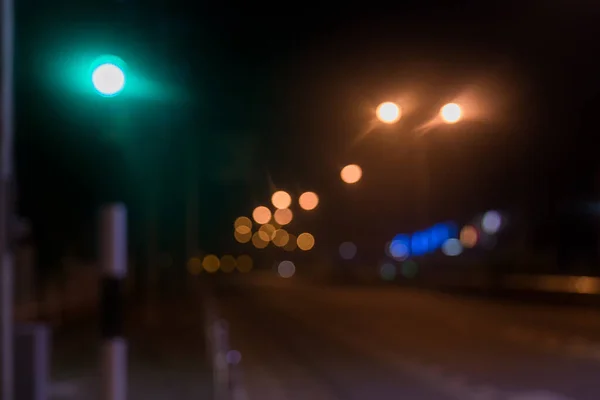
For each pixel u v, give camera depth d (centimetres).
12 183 532
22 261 3152
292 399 1373
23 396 553
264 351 2086
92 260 4597
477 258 5959
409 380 1576
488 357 1930
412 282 6028
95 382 1495
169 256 4469
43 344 564
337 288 6444
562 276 4594
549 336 2427
